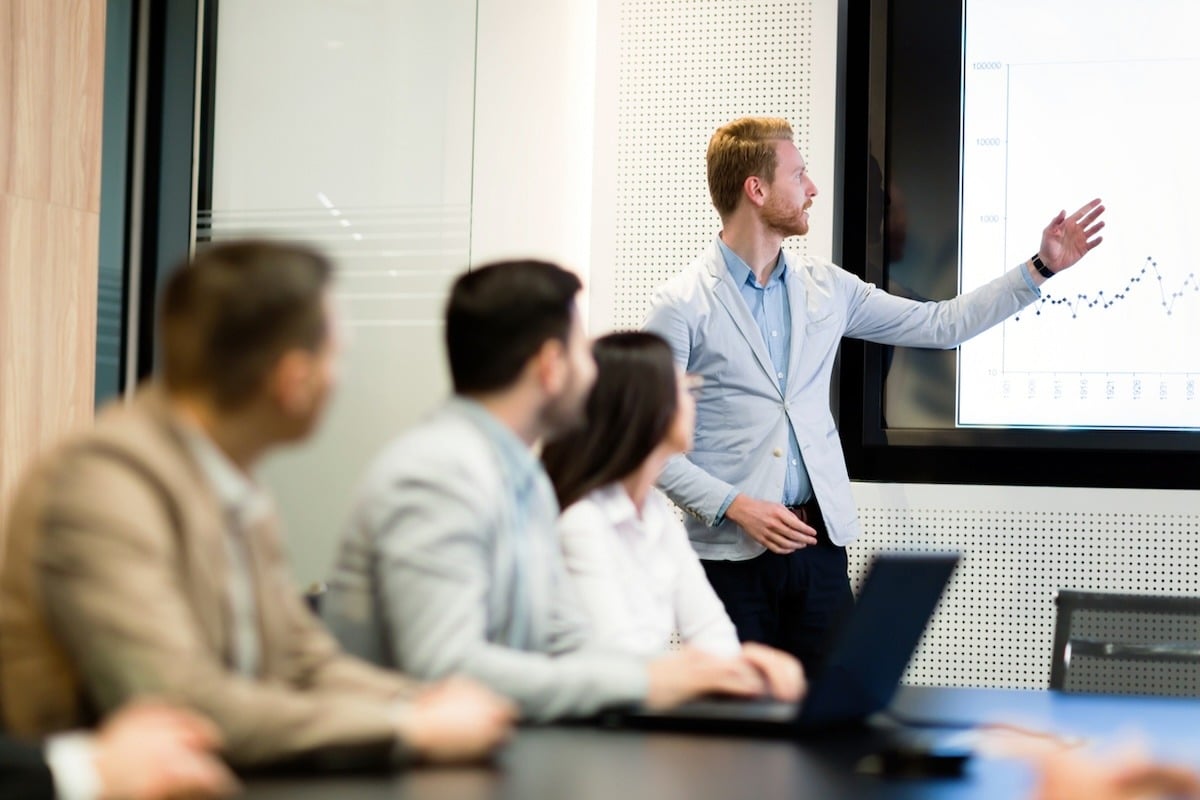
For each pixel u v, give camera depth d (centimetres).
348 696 141
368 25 431
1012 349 401
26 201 361
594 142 417
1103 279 395
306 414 138
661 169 412
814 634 340
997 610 392
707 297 347
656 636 221
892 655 163
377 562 163
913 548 396
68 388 373
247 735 126
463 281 176
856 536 348
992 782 132
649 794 121
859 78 418
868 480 414
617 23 417
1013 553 391
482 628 162
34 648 132
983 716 175
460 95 426
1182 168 392
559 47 427
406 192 427
